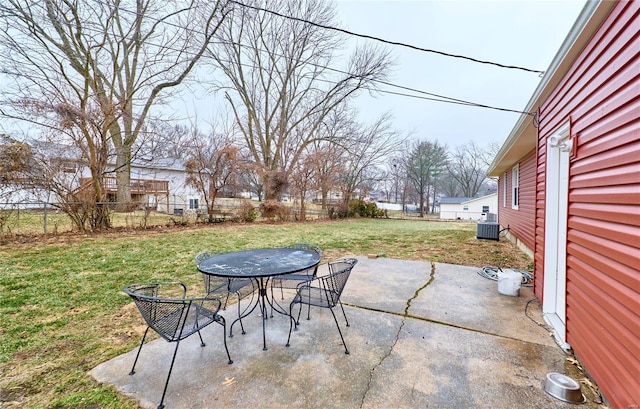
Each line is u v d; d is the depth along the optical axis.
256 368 1.93
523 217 6.47
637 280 1.35
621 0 1.57
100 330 2.50
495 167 8.62
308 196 15.37
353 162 18.59
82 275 4.09
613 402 1.53
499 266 4.93
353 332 2.45
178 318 1.83
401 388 1.72
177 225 9.75
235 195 13.01
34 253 5.26
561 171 2.77
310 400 1.62
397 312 2.88
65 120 6.62
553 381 1.69
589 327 1.84
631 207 1.42
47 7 6.80
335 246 7.00
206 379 1.82
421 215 26.50
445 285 3.76
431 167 28.62
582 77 2.08
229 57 13.02
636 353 1.35
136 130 8.77
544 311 2.83
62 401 1.61
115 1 7.29
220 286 2.73
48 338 2.35
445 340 2.31
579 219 2.03
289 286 2.84
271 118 15.48
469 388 1.72
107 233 7.64
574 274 2.09
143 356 2.08
